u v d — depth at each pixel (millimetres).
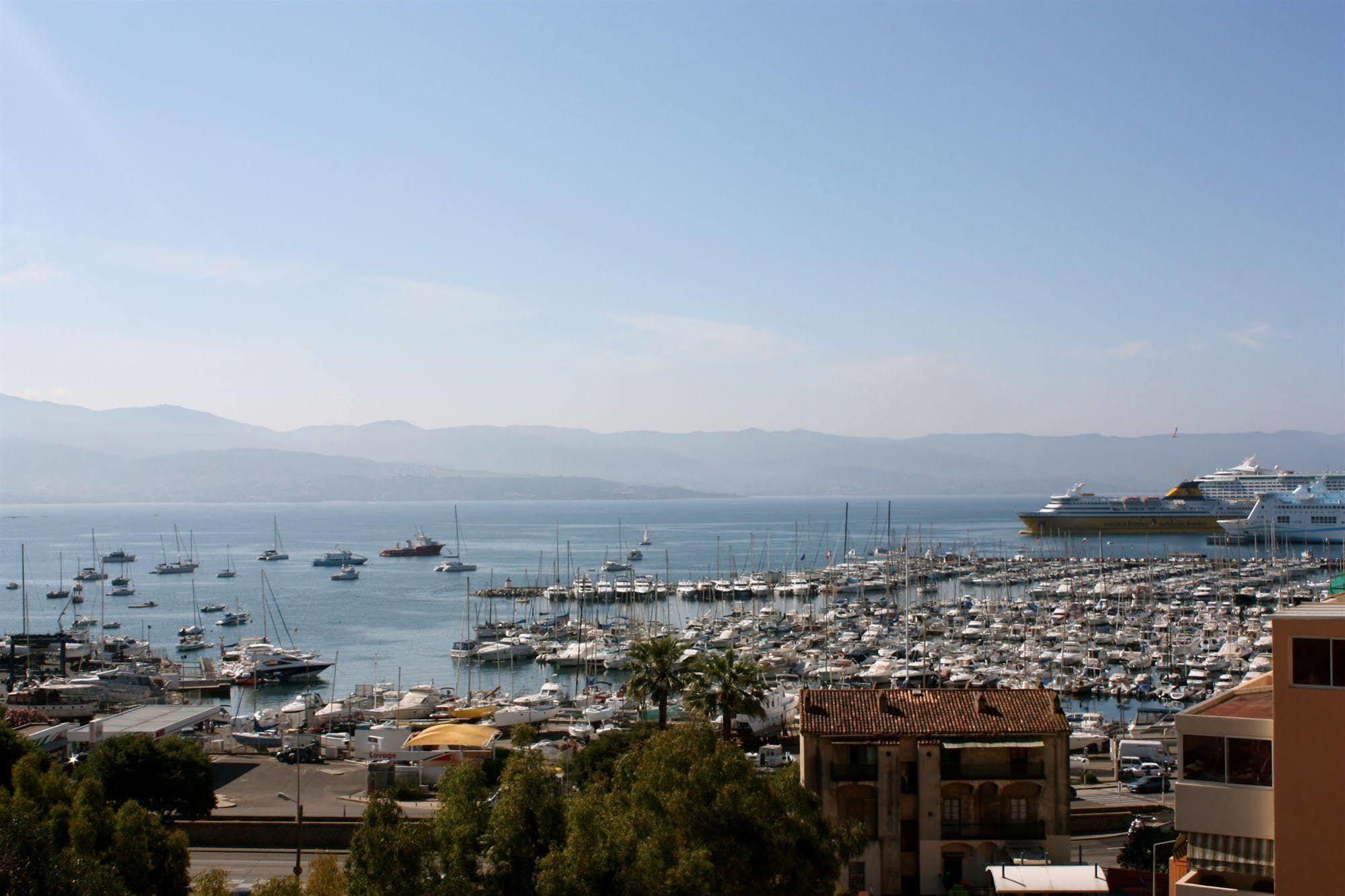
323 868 49031
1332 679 33469
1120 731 128625
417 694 153875
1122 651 190625
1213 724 36156
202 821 81938
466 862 45781
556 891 43906
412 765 99312
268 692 181750
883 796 67938
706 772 49562
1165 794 90250
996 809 69000
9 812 50188
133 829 52875
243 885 69562
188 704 143875
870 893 66438
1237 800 35594
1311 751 33500
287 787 97562
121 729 112562
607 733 104500
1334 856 33031
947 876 68000
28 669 162375
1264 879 35750
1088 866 64000
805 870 48594
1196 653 186500
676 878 44125
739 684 89562
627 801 52438
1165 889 60969
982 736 68688
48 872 46281
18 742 79500
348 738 117000
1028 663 179500
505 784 48719
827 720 70000
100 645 195625
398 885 43625
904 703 71875
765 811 48906
